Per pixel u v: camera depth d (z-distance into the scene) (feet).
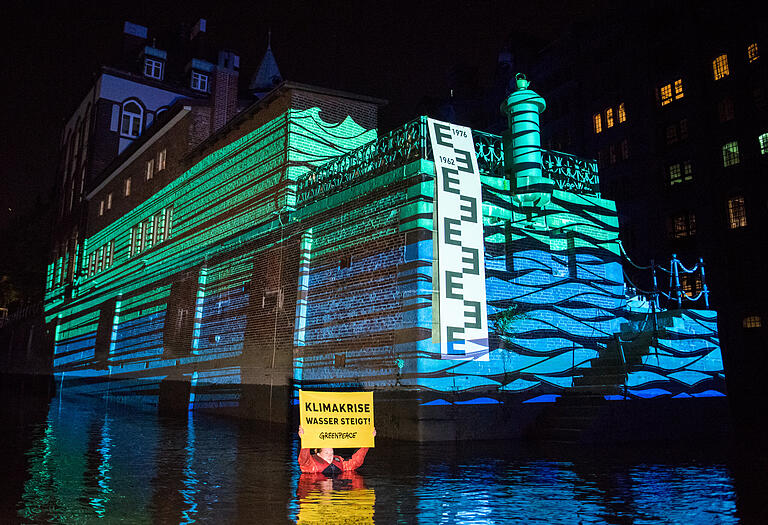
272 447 32.19
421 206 37.45
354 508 17.54
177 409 63.10
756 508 17.88
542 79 135.85
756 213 86.69
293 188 52.06
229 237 59.93
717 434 40.60
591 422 35.29
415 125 39.93
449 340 36.01
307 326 46.44
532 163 42.45
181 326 66.33
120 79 108.88
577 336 42.68
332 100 55.72
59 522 15.62
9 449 30.58
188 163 71.77
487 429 36.78
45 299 122.83
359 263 42.06
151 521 15.79
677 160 101.24
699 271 93.35
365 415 25.23
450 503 18.34
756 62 89.25
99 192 102.47
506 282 40.96
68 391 100.83
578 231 44.57
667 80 104.58
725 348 86.89
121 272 87.40
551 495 19.70
